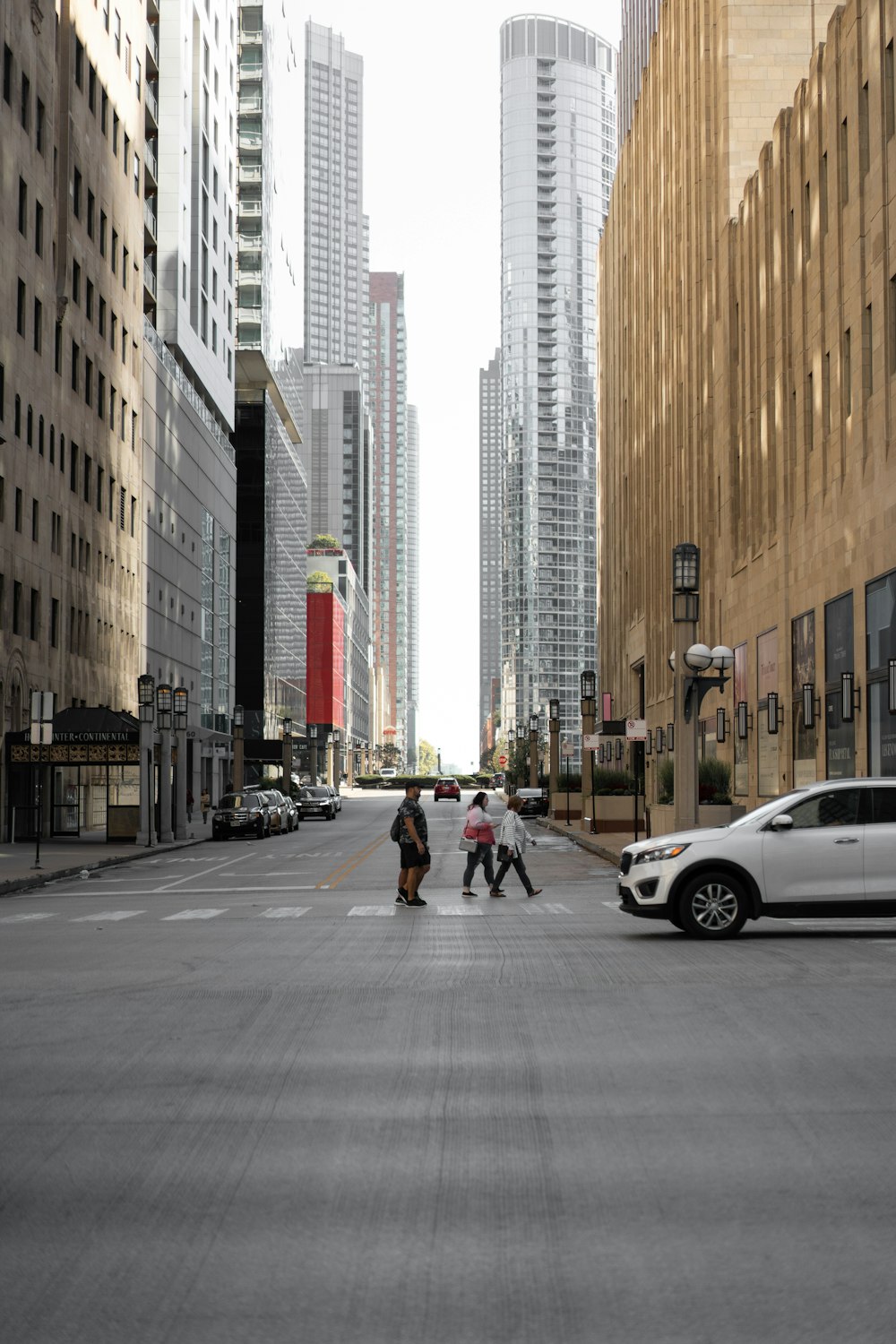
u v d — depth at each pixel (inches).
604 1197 259.0
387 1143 299.9
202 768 3718.0
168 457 3083.2
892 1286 212.5
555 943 687.7
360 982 546.3
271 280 4950.8
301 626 6122.1
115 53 2578.7
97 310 2415.1
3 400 1850.4
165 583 3048.7
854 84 1398.9
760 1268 220.5
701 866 685.9
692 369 2463.1
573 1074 366.0
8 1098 348.2
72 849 1721.2
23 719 1937.7
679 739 1072.8
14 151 1899.6
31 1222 249.4
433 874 1312.7
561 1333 195.5
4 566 1854.1
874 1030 423.5
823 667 1534.2
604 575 4372.5
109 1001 503.5
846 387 1464.1
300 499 6112.2
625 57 4097.0
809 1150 290.7
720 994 497.7
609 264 4274.1
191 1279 219.3
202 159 3614.7
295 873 1342.3
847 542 1435.8
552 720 2613.2
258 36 4734.3
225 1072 375.6
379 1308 205.5
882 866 684.1
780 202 1750.7
